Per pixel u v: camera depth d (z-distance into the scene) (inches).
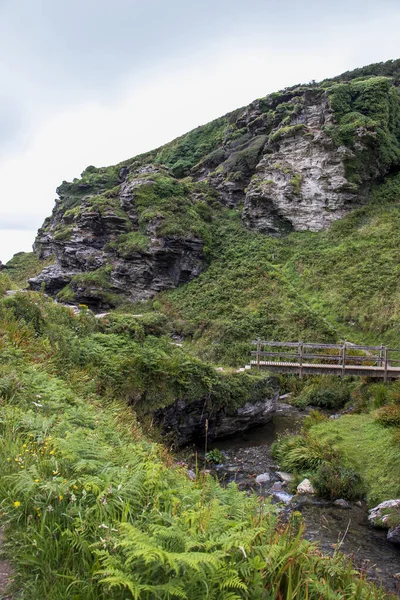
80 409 262.7
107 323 541.3
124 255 1389.0
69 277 1628.9
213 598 105.3
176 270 1364.4
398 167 1475.1
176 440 501.0
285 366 673.6
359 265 1102.4
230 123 2333.9
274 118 1795.0
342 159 1355.8
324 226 1363.2
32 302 467.5
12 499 143.6
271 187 1441.9
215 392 534.0
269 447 540.4
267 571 122.0
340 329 928.3
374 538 321.7
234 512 156.7
